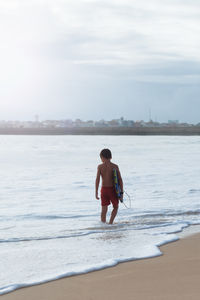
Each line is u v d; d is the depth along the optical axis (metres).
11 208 9.31
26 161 28.27
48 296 3.52
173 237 6.02
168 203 9.84
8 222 7.64
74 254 5.15
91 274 4.16
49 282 3.92
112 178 7.55
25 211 8.88
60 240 6.05
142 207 9.27
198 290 3.57
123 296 3.47
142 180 15.16
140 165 23.17
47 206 9.61
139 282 3.85
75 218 8.05
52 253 5.21
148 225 7.19
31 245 5.72
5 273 4.30
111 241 5.92
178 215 8.25
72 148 52.47
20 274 4.26
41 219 7.95
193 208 9.09
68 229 6.93
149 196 11.08
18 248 5.53
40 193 12.02
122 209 9.03
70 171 20.25
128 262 4.64
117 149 48.28
